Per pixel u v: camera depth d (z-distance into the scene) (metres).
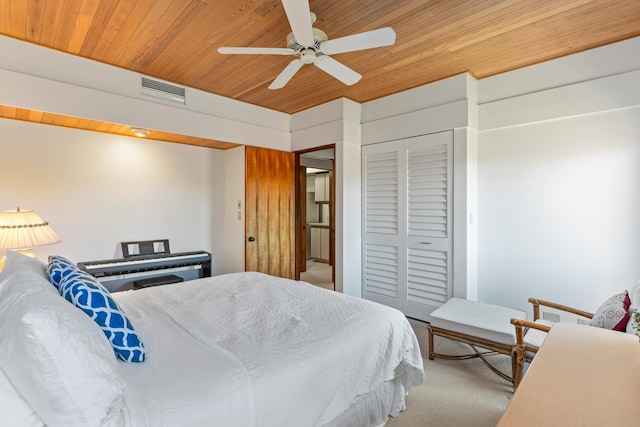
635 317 1.28
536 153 3.00
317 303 2.03
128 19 2.24
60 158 3.27
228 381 1.15
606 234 2.68
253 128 4.12
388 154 3.81
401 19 2.27
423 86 3.49
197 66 3.00
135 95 3.12
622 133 2.60
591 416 0.86
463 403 2.06
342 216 3.86
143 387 1.09
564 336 1.42
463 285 3.21
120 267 3.38
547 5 2.12
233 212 4.29
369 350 1.67
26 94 2.53
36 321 0.89
